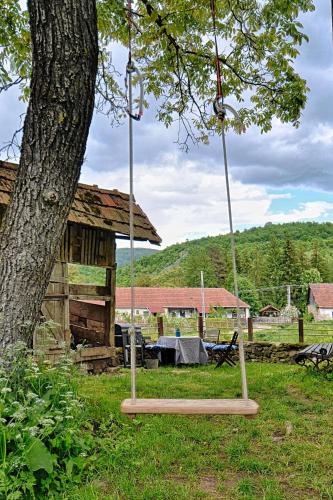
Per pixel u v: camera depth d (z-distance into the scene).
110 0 6.70
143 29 7.62
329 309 50.44
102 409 5.26
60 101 4.12
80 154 4.32
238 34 8.09
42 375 4.24
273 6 7.00
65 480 3.50
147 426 4.90
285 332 18.80
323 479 3.68
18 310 4.12
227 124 8.53
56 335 8.34
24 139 4.21
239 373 9.70
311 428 5.00
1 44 6.99
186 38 8.14
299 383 7.54
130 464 3.96
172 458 4.14
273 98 8.22
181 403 3.99
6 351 4.02
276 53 7.95
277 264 61.34
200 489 3.53
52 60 4.08
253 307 55.53
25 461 3.23
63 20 4.07
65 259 8.60
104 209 9.30
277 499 3.33
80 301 10.48
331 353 8.20
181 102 8.67
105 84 7.30
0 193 7.29
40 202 4.16
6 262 4.14
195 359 12.16
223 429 4.97
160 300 47.75
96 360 9.31
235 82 8.47
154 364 11.74
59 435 3.67
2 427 3.28
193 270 65.12
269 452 4.32
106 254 9.61
